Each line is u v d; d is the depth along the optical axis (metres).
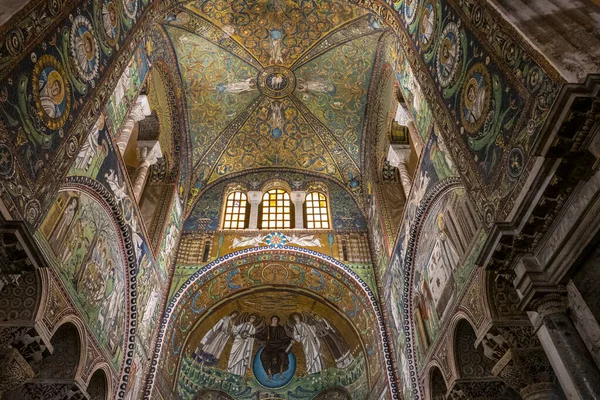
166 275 14.17
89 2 7.53
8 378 6.93
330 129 16.92
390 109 14.26
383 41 13.75
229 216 16.73
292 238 15.75
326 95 16.14
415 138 11.85
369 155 16.08
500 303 7.67
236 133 17.02
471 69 6.86
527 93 5.34
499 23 5.98
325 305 16.58
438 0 8.22
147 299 12.38
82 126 7.25
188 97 15.83
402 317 11.99
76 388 8.51
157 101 14.41
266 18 14.06
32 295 7.45
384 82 14.70
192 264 14.94
